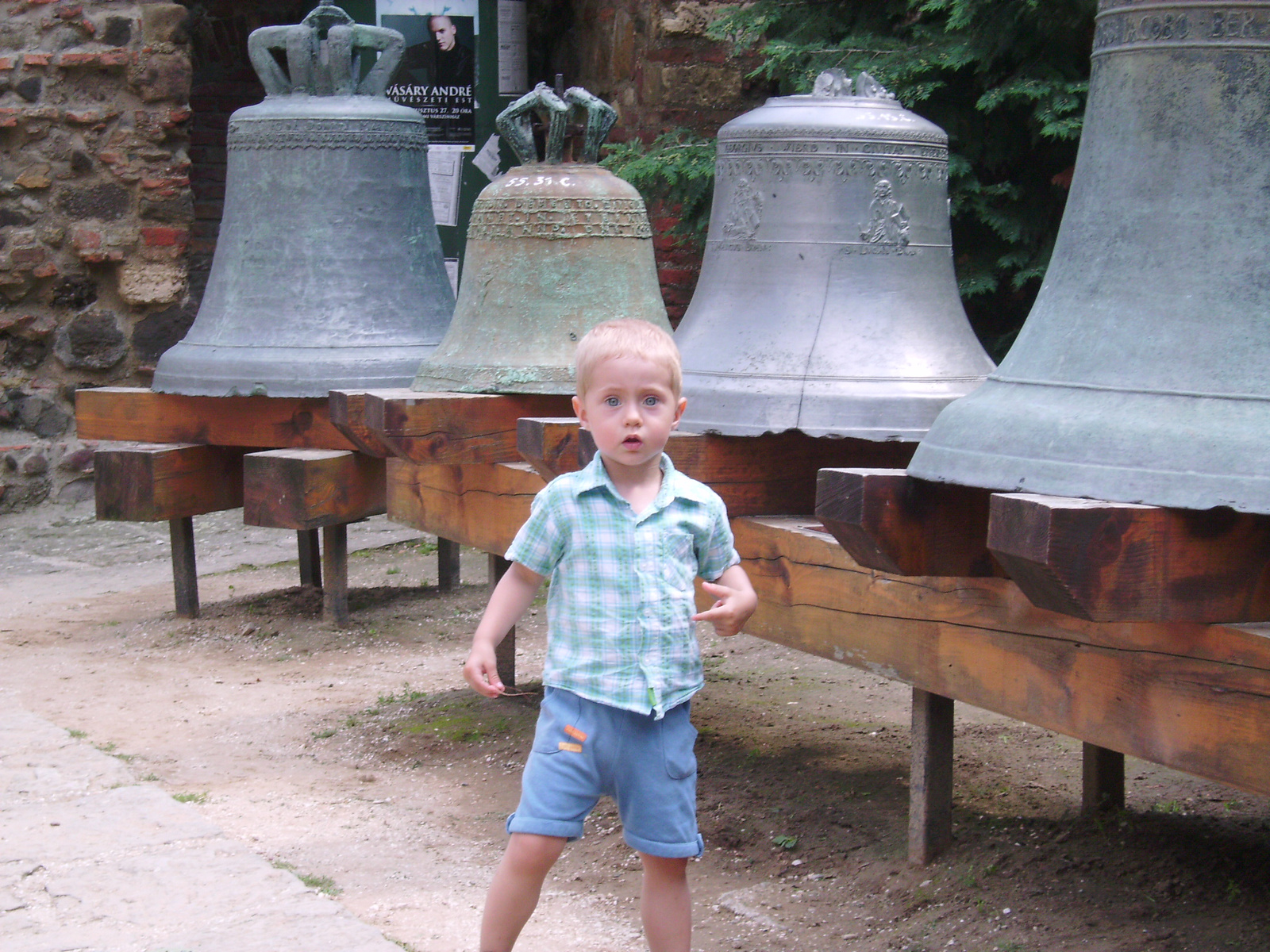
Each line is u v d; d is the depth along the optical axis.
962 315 3.78
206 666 5.45
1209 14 2.38
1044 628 2.76
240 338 5.49
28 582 7.10
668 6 8.15
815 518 3.59
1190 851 3.13
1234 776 2.38
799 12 6.90
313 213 5.51
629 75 8.66
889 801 3.70
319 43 5.70
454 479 4.73
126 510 5.86
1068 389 2.48
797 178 3.64
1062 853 3.16
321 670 5.38
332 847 3.50
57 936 2.79
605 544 2.59
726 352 3.66
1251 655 2.34
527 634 5.90
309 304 5.46
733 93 8.27
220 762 4.25
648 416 2.57
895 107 3.72
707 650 5.61
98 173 8.40
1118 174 2.52
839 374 3.52
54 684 5.18
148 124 8.39
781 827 3.58
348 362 5.38
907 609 3.11
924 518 2.67
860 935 2.95
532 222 4.39
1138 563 2.27
